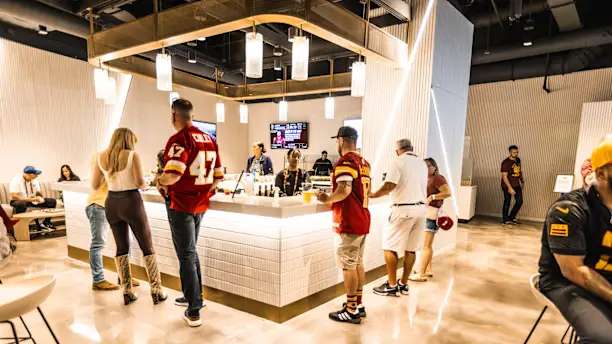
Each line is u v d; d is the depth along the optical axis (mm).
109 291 3309
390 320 2830
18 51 5875
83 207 4152
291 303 2824
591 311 1436
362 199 2715
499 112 8453
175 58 6492
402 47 4391
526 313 3006
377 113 4848
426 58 4406
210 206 2953
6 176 5797
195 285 2652
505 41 7105
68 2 4531
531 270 4227
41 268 3975
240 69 7617
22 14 4488
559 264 1552
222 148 10055
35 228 5863
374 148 4887
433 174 3752
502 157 8453
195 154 2592
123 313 2840
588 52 6383
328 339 2500
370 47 3791
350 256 2711
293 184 4605
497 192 8555
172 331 2559
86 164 6875
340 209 2705
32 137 6094
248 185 3674
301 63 3109
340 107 9383
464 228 7004
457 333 2627
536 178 8016
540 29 6691
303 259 2916
